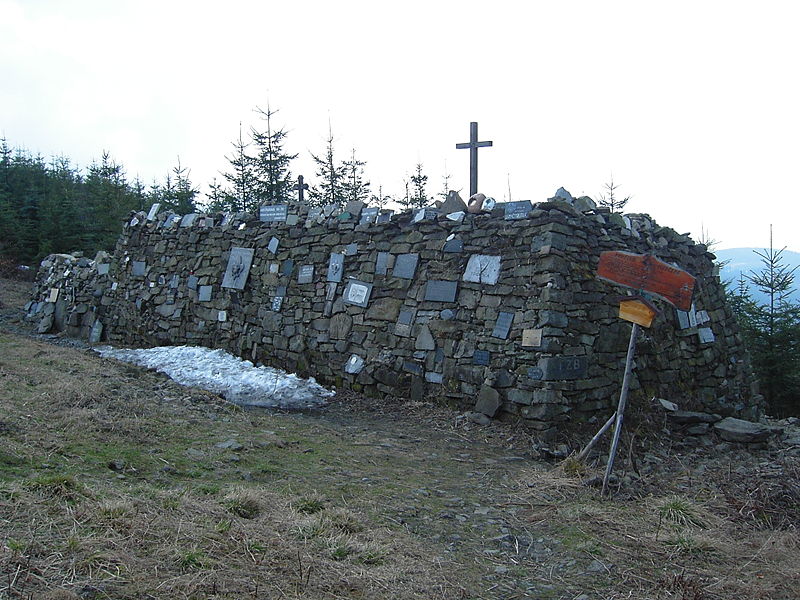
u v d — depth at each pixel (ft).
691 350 31.35
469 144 32.30
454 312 27.25
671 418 26.45
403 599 10.91
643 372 27.71
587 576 12.73
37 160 108.88
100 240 78.23
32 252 76.69
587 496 17.49
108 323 45.96
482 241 27.22
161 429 19.53
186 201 83.25
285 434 21.75
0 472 13.30
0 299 59.16
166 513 12.65
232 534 12.22
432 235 29.25
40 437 16.42
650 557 13.82
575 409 23.99
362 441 22.18
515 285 25.46
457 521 15.19
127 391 23.27
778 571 13.41
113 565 10.17
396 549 13.01
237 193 76.54
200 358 35.09
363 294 30.91
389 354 29.07
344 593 10.73
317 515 14.08
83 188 94.63
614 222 28.14
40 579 9.34
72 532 10.98
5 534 10.49
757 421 33.86
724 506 17.30
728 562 13.85
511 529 14.96
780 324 46.62
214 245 40.32
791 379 45.80
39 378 23.52
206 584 10.08
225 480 15.88
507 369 24.64
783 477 19.30
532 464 20.89
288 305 34.58
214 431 20.40
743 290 52.90
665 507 16.51
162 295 42.50
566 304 24.39
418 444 22.49
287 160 75.05
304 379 32.32
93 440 17.19
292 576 10.98
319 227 34.35
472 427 24.30
